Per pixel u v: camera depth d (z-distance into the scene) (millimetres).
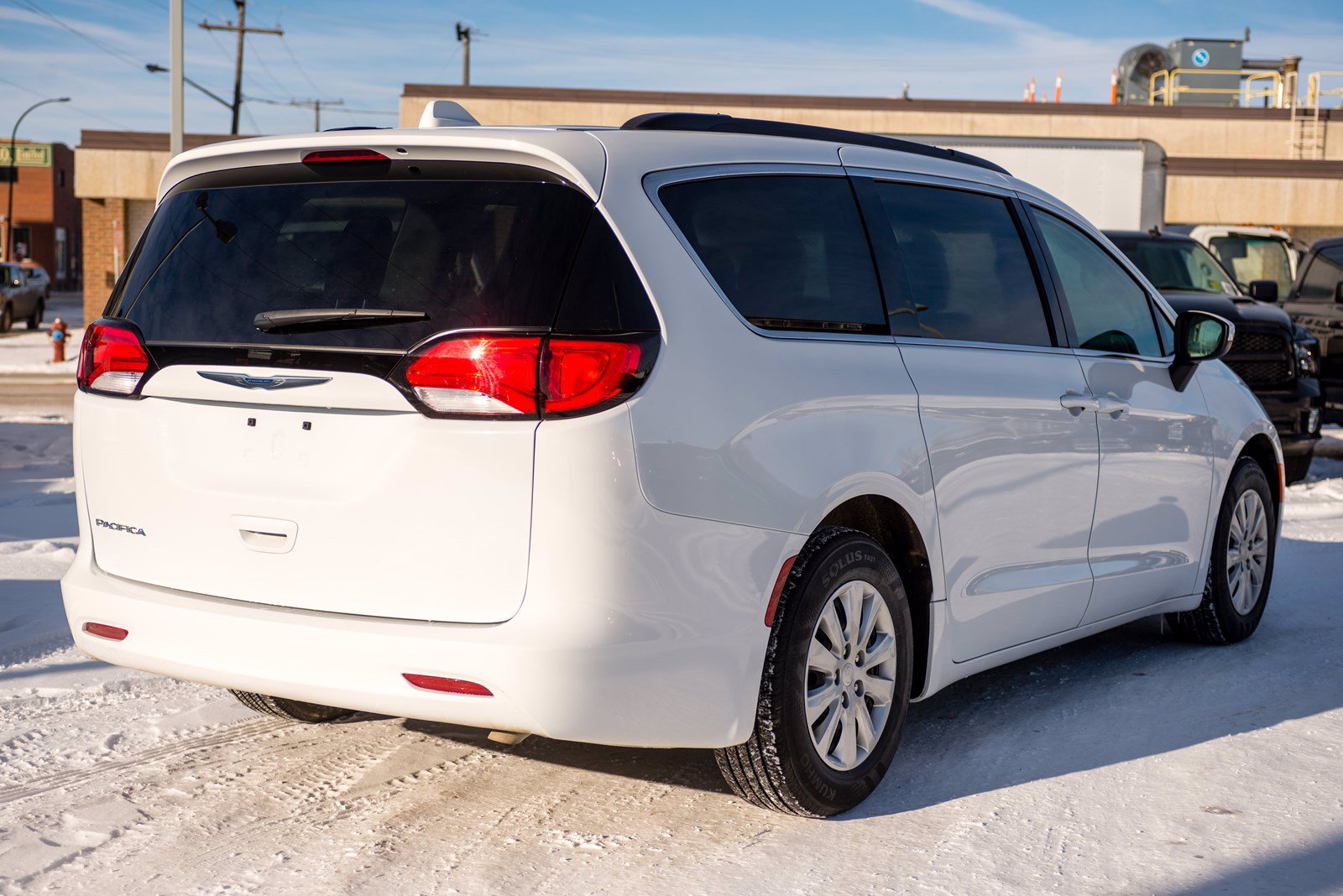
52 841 3385
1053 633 4539
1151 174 15719
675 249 3289
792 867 3279
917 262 4043
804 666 3447
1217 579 5418
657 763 4055
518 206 3199
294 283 3326
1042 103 32188
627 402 3062
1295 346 10445
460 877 3199
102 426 3576
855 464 3555
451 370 3076
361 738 4250
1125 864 3305
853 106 31172
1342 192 30922
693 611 3178
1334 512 9344
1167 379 5059
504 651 3021
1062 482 4398
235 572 3354
